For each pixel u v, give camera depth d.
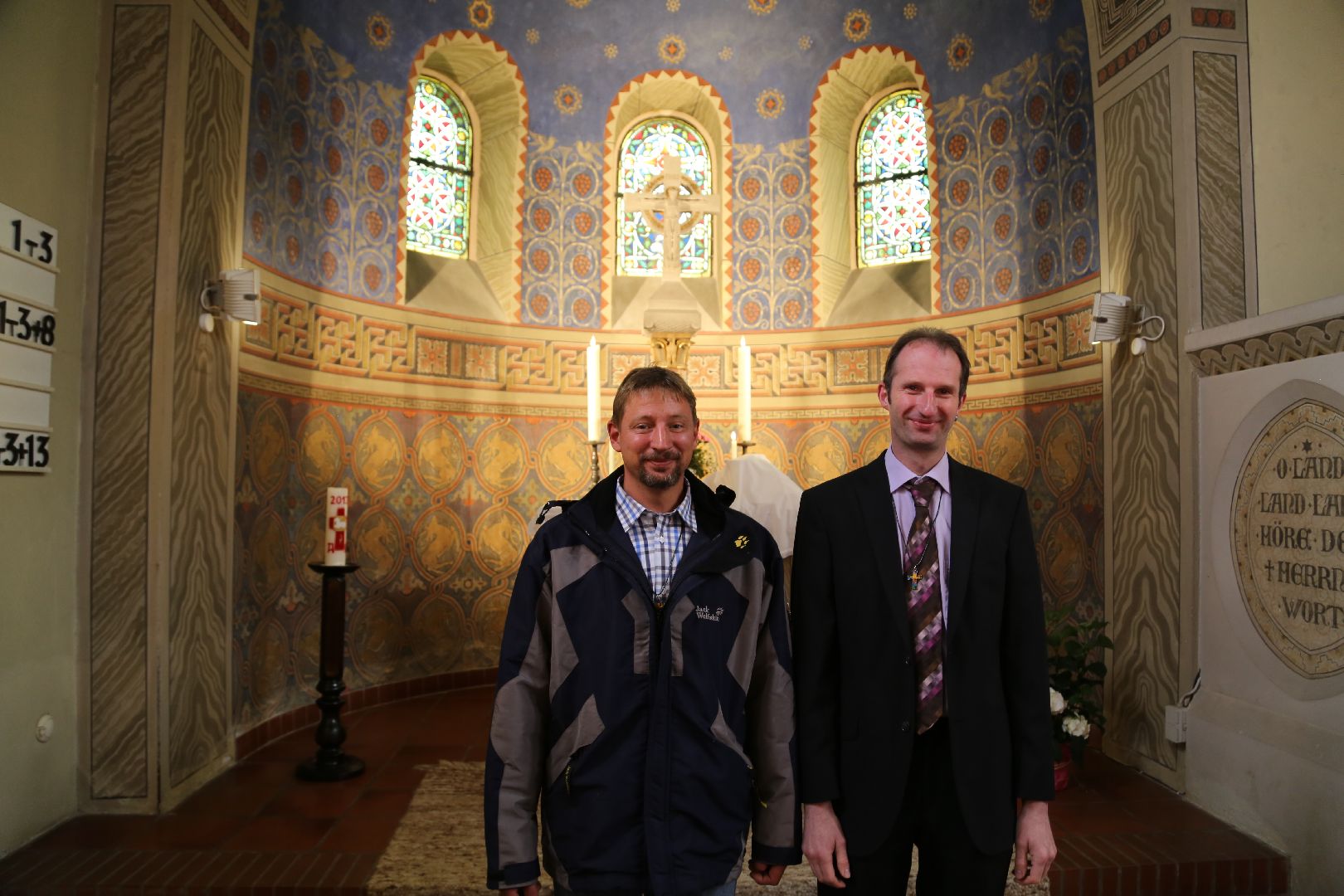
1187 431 3.74
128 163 3.48
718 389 6.43
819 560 1.83
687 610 1.71
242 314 3.75
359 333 5.27
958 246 5.79
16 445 3.02
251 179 4.34
